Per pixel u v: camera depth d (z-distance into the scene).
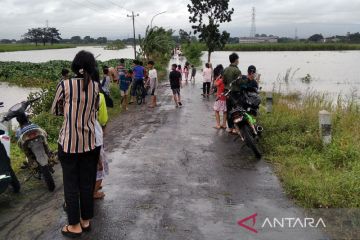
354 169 6.52
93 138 4.76
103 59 70.06
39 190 6.32
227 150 8.70
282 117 10.38
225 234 4.76
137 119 12.84
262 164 7.62
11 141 9.28
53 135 9.63
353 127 9.16
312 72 44.31
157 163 7.70
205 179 6.76
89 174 4.84
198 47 64.75
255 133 8.34
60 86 4.64
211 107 15.52
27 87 31.78
